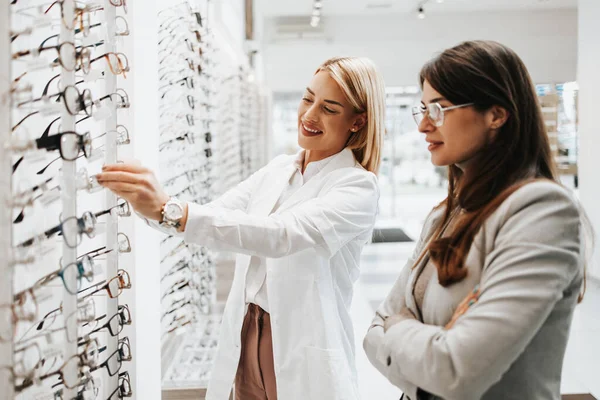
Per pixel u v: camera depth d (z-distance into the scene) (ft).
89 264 3.68
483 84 2.93
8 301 2.98
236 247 4.29
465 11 29.45
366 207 4.95
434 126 3.17
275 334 4.98
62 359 4.14
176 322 9.47
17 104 3.13
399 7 28.40
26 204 3.09
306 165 5.50
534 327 2.55
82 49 3.59
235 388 5.59
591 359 10.33
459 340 2.64
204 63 11.25
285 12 29.35
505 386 2.83
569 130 21.16
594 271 16.20
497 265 2.70
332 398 4.84
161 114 8.36
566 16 28.71
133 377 5.50
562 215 2.68
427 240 3.64
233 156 18.76
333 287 5.21
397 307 3.57
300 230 4.46
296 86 30.91
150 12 6.29
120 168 4.01
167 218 4.09
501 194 2.93
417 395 3.06
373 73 5.14
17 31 3.23
